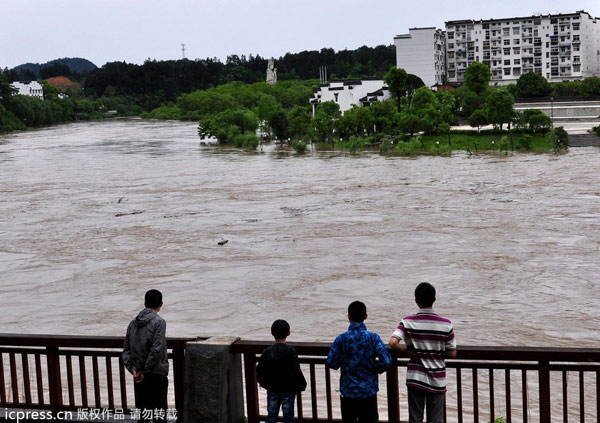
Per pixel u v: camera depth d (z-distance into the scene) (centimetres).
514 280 3272
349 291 3170
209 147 13000
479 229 4578
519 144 10719
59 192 7106
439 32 19488
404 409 1800
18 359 2298
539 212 5156
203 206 5978
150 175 8488
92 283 3484
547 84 15288
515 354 909
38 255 4203
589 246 3978
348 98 16950
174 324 2772
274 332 967
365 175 7962
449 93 14238
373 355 898
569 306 2822
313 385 990
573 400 1838
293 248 4175
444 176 7606
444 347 880
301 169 8856
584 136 11325
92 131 18988
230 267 3731
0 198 6744
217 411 975
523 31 18912
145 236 4706
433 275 3416
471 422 1741
